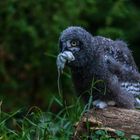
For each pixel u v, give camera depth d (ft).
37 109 33.17
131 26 63.67
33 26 58.90
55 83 59.16
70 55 29.58
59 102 33.68
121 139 29.58
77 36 29.63
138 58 63.00
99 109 30.60
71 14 58.90
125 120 30.04
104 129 29.99
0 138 31.58
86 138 30.14
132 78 31.35
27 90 58.90
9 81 58.39
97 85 30.19
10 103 56.75
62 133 32.27
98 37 30.91
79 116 32.55
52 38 58.54
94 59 29.99
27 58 59.36
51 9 59.26
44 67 59.21
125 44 31.96
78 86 30.68
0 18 59.06
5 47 59.00
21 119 35.81
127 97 30.94
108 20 60.39
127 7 64.39
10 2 58.23
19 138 31.96
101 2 63.46
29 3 58.75
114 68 30.45
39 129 31.96
